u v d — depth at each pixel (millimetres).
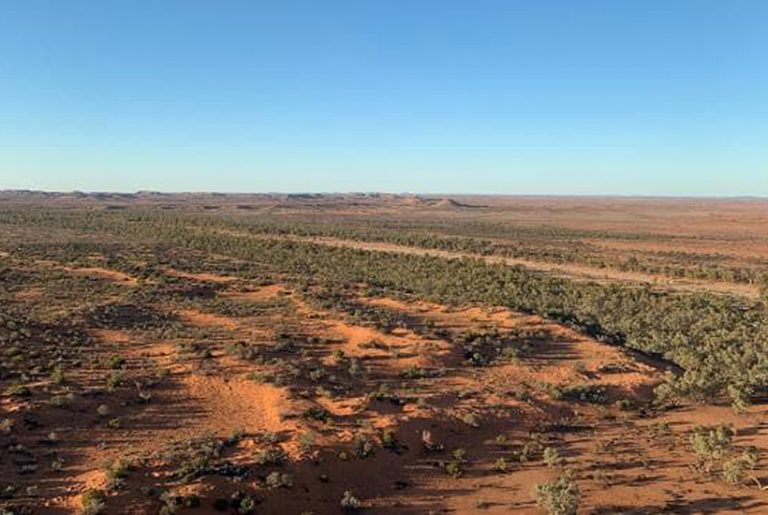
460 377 42844
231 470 26844
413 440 32719
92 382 36094
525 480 29531
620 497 27844
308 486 27156
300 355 44781
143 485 25141
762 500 27719
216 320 55969
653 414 39562
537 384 42594
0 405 31000
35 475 25656
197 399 35469
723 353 49750
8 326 46000
